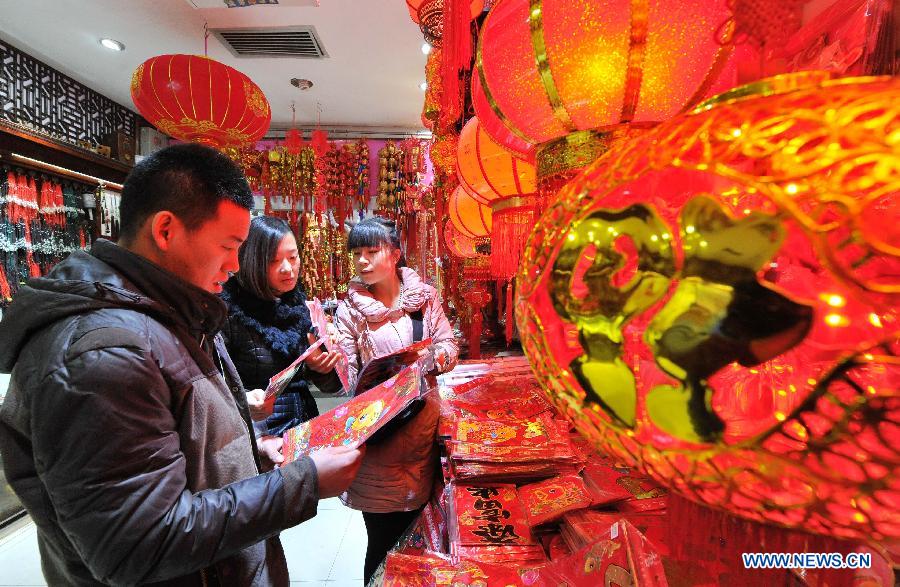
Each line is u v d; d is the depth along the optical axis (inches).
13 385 24.9
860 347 8.0
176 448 25.2
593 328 9.9
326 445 36.4
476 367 65.0
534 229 13.4
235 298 54.7
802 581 13.8
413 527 45.8
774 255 8.1
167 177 27.0
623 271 9.6
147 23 118.4
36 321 24.5
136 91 99.3
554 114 24.3
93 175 146.4
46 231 124.3
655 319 8.9
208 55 134.1
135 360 23.5
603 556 19.9
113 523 21.8
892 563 12.8
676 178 10.1
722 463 9.2
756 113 9.4
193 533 23.5
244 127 108.1
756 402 8.9
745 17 12.1
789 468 8.6
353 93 161.6
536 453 38.8
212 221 28.1
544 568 23.5
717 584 15.1
